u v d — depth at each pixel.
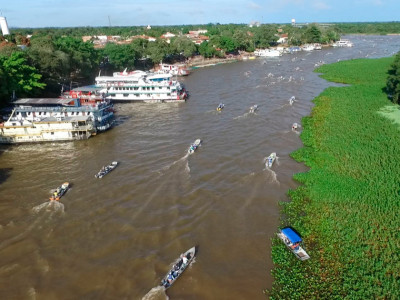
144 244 46.94
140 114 106.62
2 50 113.44
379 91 118.50
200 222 51.31
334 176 61.94
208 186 61.25
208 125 93.38
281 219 51.50
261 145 78.44
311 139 79.81
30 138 83.62
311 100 115.38
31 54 115.12
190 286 39.75
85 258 44.66
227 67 196.38
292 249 44.38
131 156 74.69
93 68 154.62
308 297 37.16
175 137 85.19
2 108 95.25
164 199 57.50
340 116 93.12
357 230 46.41
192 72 183.50
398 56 115.88
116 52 167.38
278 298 37.41
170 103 118.69
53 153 77.81
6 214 54.38
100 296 38.84
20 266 43.62
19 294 39.41
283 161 70.12
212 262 43.28
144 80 122.38
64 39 155.25
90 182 63.66
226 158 72.06
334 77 150.88
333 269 40.50
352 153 70.00
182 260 42.94
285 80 150.12
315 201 54.69
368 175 60.84
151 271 42.19
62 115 88.81
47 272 42.53
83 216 53.41
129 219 52.34
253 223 50.81
